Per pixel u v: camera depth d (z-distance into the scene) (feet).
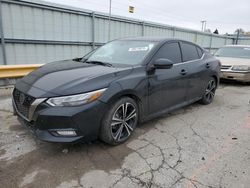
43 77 9.52
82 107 8.21
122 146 9.84
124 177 7.68
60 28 27.25
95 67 10.49
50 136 8.22
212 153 9.52
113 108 9.27
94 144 9.87
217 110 15.57
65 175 7.69
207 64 15.70
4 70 19.60
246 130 12.13
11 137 10.22
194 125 12.59
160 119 13.34
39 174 7.70
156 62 10.68
